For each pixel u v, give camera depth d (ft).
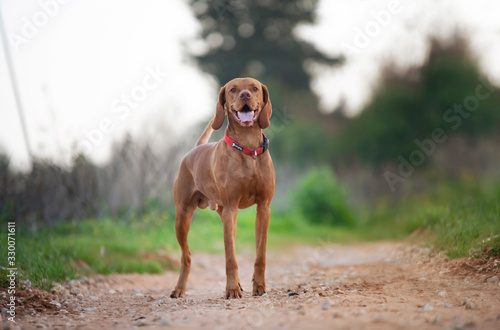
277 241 48.83
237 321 13.48
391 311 13.74
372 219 68.69
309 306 15.03
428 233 29.73
